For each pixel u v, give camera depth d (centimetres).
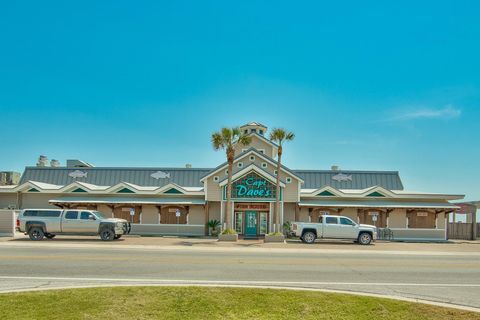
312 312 904
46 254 1944
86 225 2947
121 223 3028
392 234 3672
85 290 1058
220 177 3788
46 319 819
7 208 4047
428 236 3803
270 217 3703
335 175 4475
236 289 1086
